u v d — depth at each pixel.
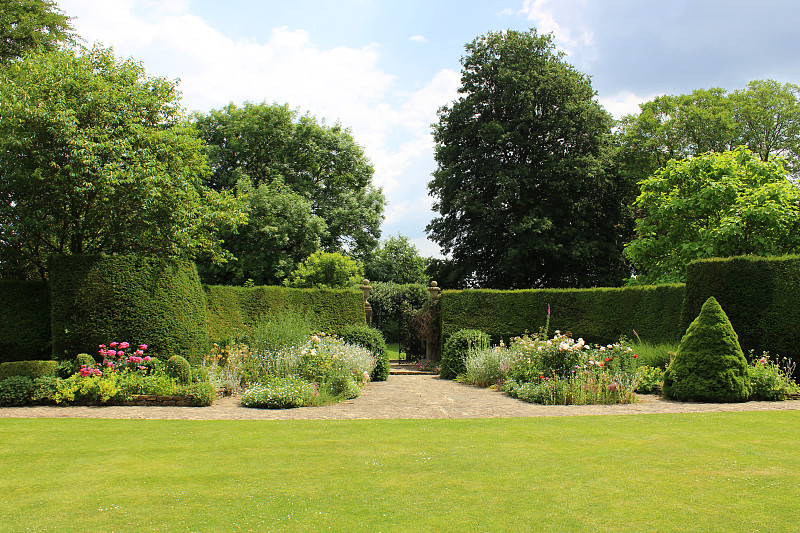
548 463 5.00
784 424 6.72
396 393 10.75
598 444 5.75
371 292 20.52
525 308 15.86
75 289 10.43
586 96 25.14
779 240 14.94
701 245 15.80
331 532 3.45
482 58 26.08
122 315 10.59
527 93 23.72
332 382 9.99
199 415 7.84
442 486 4.37
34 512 3.81
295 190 27.09
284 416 7.77
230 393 10.02
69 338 10.37
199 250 14.28
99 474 4.71
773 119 25.11
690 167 17.03
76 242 12.68
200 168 15.20
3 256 12.71
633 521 3.60
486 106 25.52
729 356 8.95
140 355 9.98
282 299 15.27
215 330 13.42
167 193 12.39
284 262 23.89
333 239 28.19
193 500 4.06
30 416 7.75
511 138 24.23
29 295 11.45
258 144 27.20
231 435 6.28
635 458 5.15
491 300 16.12
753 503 3.91
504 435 6.27
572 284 26.06
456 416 7.77
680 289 13.20
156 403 8.85
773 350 10.57
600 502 3.96
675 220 17.36
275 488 4.33
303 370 10.14
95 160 11.14
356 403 9.22
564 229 23.91
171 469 4.85
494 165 24.42
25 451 5.51
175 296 11.34
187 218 12.99
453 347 14.43
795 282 10.57
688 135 25.02
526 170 23.72
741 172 16.47
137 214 12.14
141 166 11.84
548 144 24.75
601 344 14.88
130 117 12.52
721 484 4.34
